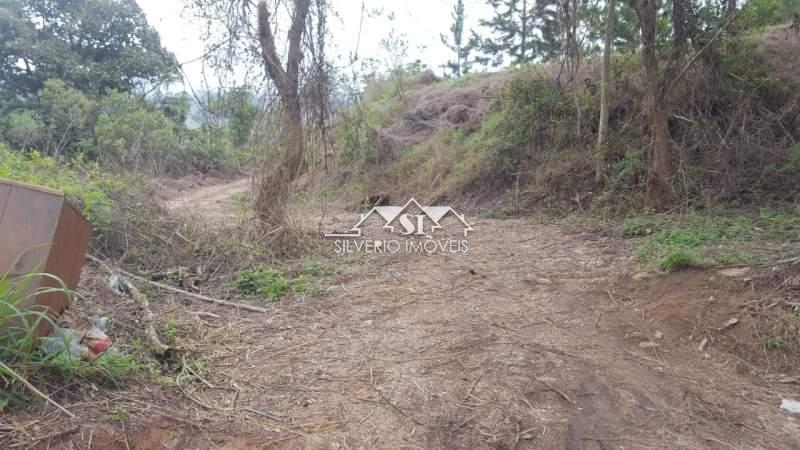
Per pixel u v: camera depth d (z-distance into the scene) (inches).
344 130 306.2
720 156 304.3
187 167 637.3
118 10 828.0
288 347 146.3
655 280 178.5
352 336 155.0
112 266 197.5
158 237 228.2
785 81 326.6
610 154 353.1
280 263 234.8
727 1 282.7
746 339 139.1
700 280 167.8
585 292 185.9
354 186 501.4
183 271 206.2
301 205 313.9
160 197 274.7
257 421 106.7
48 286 105.8
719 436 107.1
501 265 233.3
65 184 214.2
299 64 254.5
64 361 101.3
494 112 501.0
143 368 118.8
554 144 403.9
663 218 272.7
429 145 533.0
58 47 773.9
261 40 247.1
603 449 103.1
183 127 663.1
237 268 221.3
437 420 109.4
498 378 126.1
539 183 386.3
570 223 312.7
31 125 507.8
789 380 126.0
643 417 113.2
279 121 255.6
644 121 347.9
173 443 96.9
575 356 137.8
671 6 291.7
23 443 85.4
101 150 442.0
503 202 399.9
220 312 172.4
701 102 331.3
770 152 294.7
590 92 395.2
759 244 198.7
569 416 112.3
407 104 658.8
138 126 521.0
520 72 465.1
